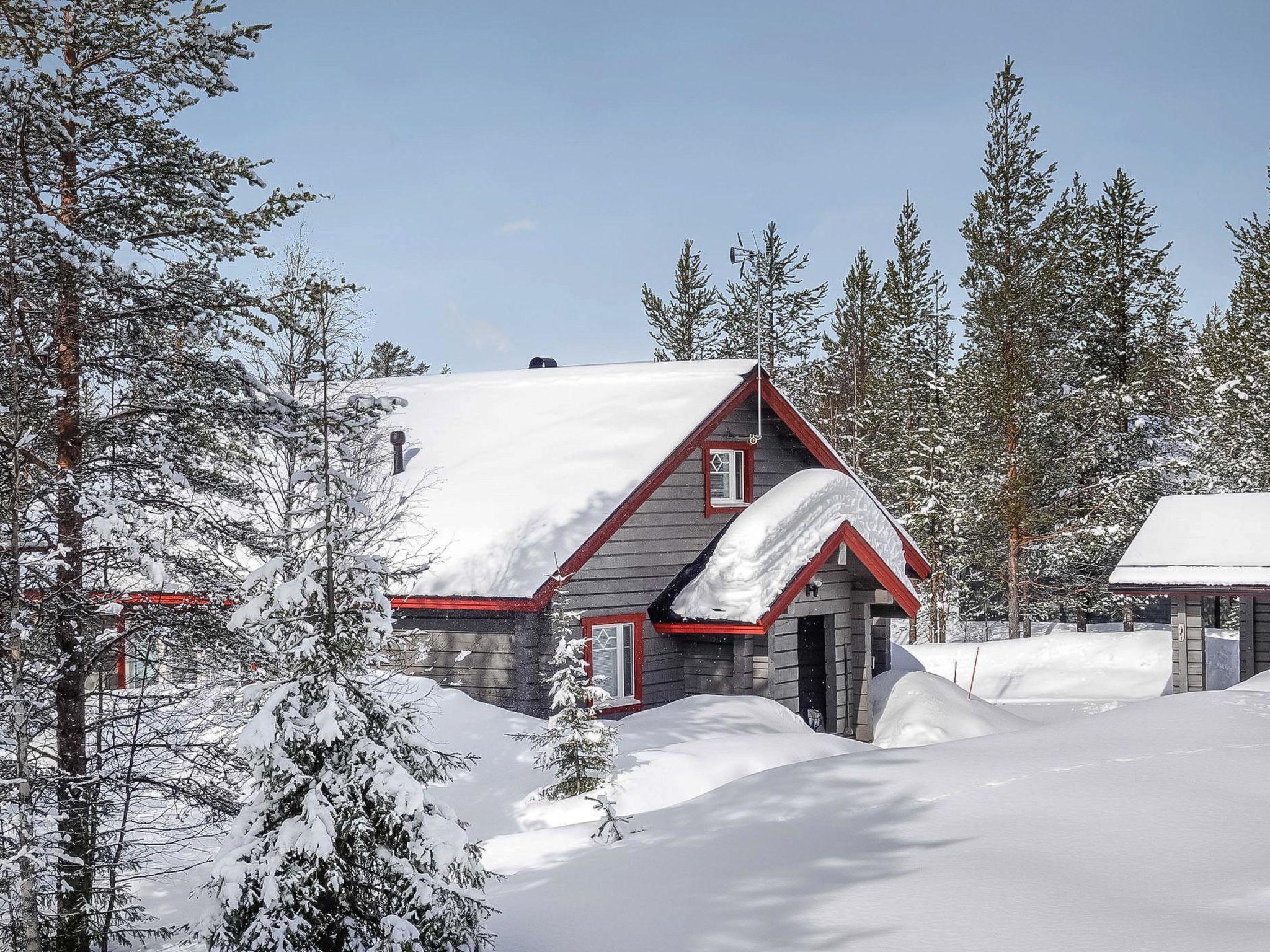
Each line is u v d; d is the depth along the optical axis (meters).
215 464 12.72
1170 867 8.28
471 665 18.50
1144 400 40.94
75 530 10.82
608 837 10.27
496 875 7.48
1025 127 41.75
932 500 43.53
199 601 11.93
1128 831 9.16
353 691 7.20
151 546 10.05
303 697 7.15
